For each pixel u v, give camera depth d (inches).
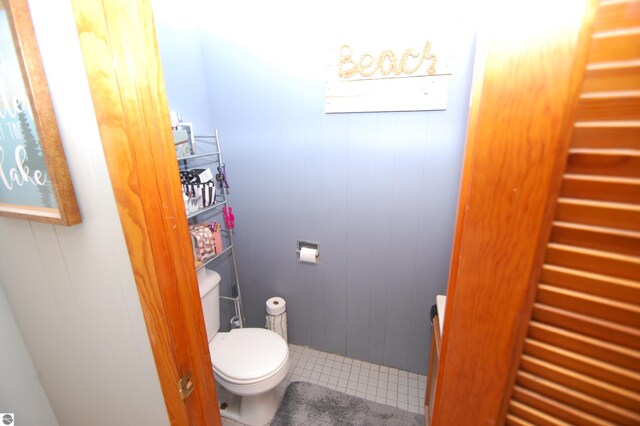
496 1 13.1
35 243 31.6
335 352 82.3
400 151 61.1
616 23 12.1
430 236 64.2
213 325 67.4
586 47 12.5
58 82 22.7
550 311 16.2
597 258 14.6
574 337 16.0
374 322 75.2
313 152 67.2
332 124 63.9
